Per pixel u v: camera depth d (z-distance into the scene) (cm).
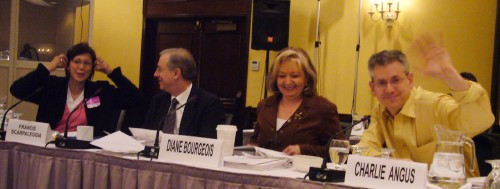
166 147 216
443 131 178
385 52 229
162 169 205
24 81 338
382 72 225
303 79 270
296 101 277
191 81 315
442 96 227
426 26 564
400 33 573
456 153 175
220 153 202
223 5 657
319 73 611
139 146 231
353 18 595
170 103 319
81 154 227
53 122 337
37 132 248
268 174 189
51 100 341
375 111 250
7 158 245
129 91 366
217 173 192
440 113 223
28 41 581
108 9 701
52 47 591
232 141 229
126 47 701
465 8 552
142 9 699
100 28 700
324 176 176
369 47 587
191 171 198
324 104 272
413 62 235
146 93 700
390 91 226
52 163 233
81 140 243
